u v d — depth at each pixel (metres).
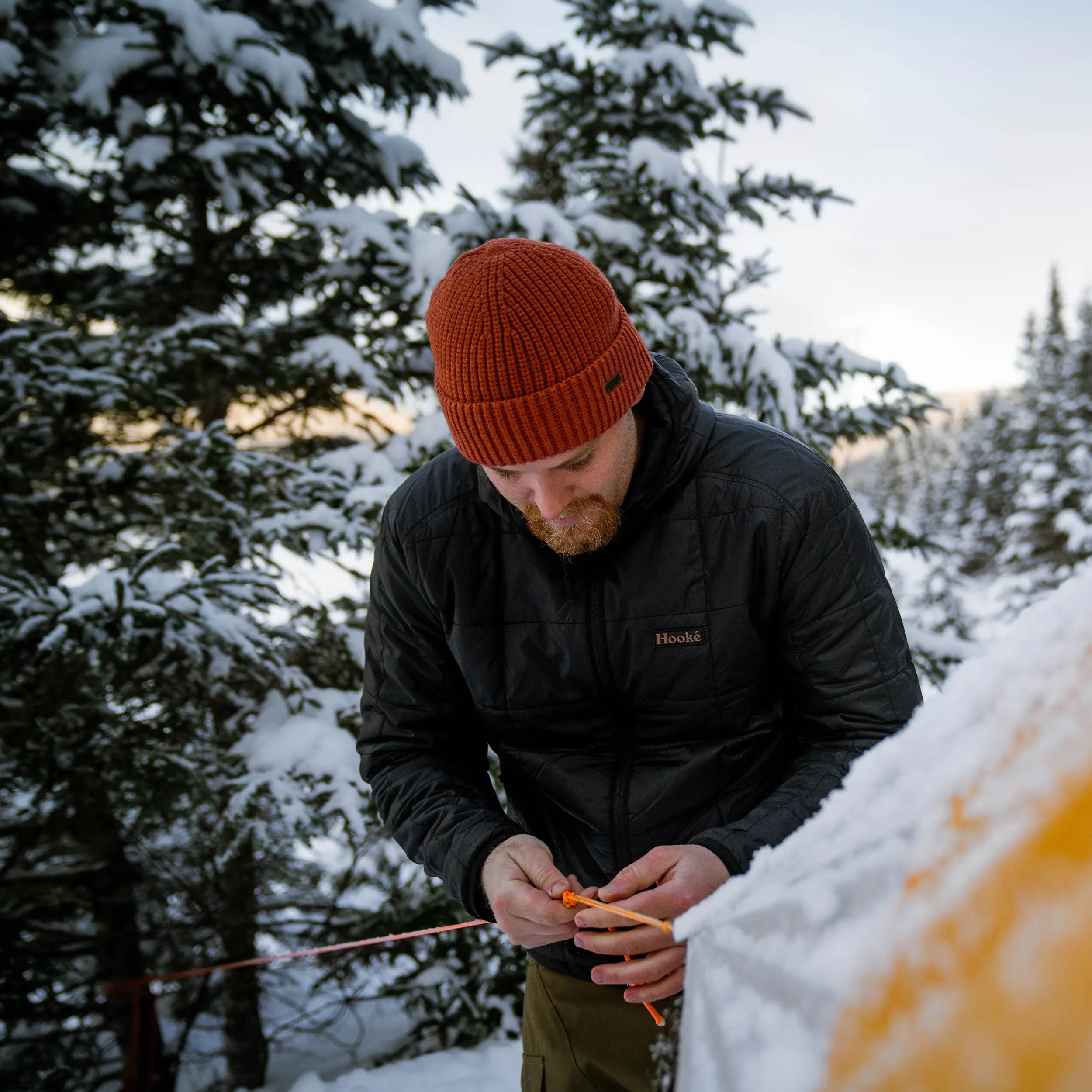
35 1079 3.25
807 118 4.27
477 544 1.13
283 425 4.29
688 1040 0.33
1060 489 14.09
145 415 3.88
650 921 0.83
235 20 3.60
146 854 3.82
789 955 0.26
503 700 1.18
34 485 3.60
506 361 0.89
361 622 3.81
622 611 1.09
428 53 4.16
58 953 3.41
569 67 4.20
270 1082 4.04
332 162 4.33
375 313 3.97
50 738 2.97
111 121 3.67
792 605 1.05
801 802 0.99
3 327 3.12
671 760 1.14
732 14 4.25
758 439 1.07
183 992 3.77
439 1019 3.80
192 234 3.99
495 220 3.71
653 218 4.09
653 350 3.60
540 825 1.25
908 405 3.95
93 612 2.51
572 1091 1.21
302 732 3.20
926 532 3.96
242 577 2.89
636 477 1.03
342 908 4.08
